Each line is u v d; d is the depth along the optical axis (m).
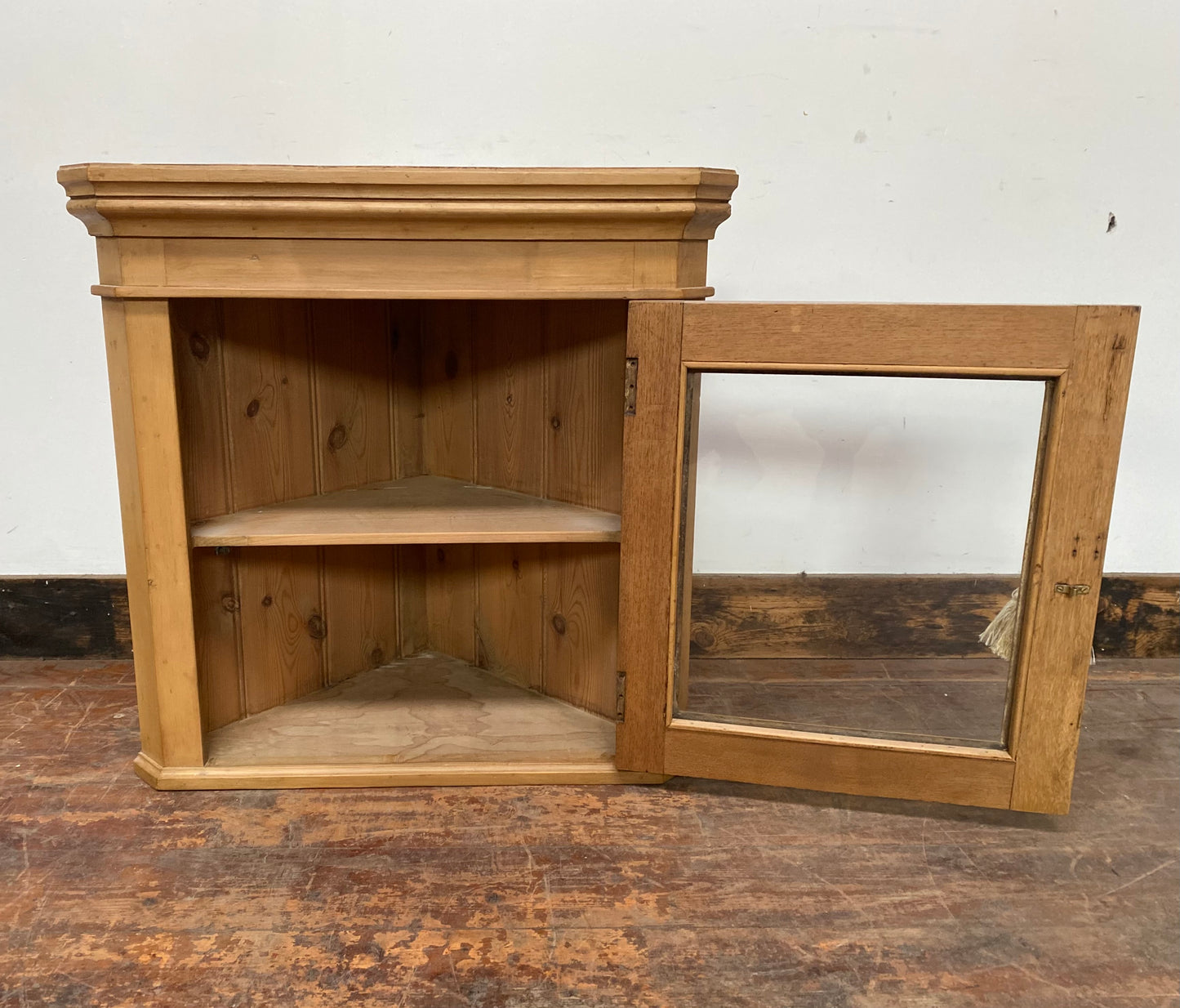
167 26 1.80
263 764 1.57
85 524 2.04
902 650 1.53
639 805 1.52
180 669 1.52
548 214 1.34
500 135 1.89
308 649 1.83
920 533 1.48
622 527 1.45
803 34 1.84
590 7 1.83
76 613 2.06
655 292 1.39
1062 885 1.33
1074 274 1.96
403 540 1.49
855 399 1.50
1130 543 2.10
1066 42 1.84
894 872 1.35
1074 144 1.89
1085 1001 1.10
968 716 1.46
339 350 1.75
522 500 1.74
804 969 1.15
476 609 1.96
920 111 1.87
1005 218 1.93
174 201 1.31
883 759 1.45
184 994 1.09
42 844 1.39
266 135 1.87
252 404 1.62
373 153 1.89
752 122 1.88
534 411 1.72
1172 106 1.87
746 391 1.55
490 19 1.83
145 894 1.28
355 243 1.36
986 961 1.17
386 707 1.79
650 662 1.49
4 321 1.92
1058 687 1.36
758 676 1.58
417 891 1.29
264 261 1.36
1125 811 1.52
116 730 1.76
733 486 1.57
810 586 1.55
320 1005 1.08
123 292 1.36
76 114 1.83
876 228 1.93
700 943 1.19
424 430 1.94
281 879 1.31
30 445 1.98
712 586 1.56
